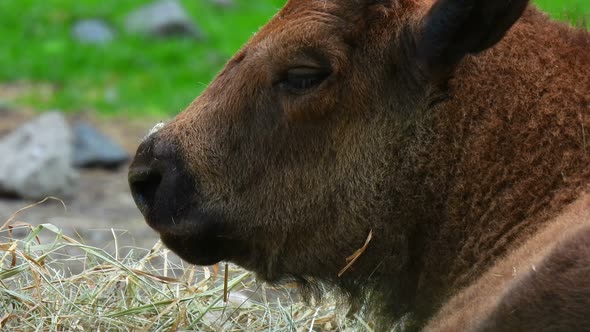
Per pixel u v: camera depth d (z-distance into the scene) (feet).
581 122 49.11
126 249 89.71
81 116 161.27
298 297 66.64
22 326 59.11
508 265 46.65
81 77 181.37
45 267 63.05
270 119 53.67
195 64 187.32
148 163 55.47
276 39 53.26
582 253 40.86
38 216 107.34
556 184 48.70
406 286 53.93
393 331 55.62
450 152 51.11
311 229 53.93
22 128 125.39
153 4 205.67
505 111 50.44
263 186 54.08
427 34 49.93
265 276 56.08
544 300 40.83
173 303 59.52
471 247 50.37
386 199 52.47
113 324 59.93
